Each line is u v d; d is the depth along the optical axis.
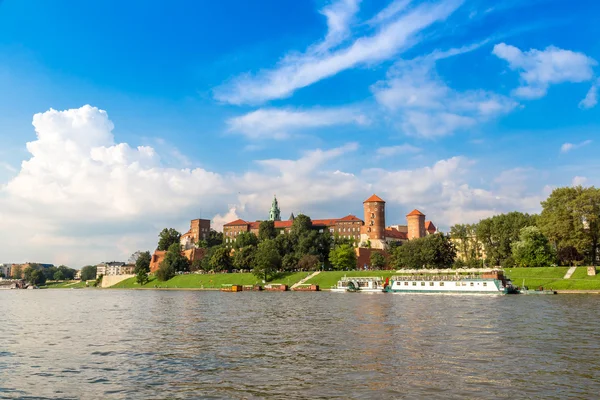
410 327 51.62
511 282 118.00
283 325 56.59
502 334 45.72
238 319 64.81
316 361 34.66
